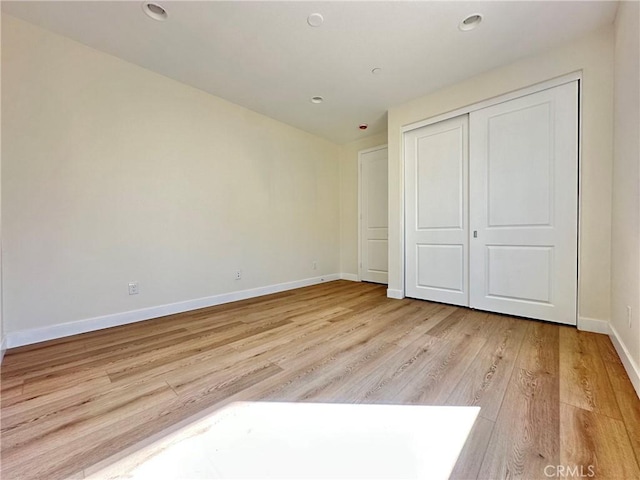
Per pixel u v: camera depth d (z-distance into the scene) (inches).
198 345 84.6
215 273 132.6
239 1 75.3
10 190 82.4
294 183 170.6
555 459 41.0
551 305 98.2
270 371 68.4
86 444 45.2
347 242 201.3
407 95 128.0
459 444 44.5
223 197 135.2
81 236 95.2
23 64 84.0
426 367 69.2
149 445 45.1
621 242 73.7
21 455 42.9
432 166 128.7
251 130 146.2
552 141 95.8
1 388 61.3
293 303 134.2
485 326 97.1
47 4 76.8
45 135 88.0
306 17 80.9
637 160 61.5
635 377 57.6
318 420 50.8
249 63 104.0
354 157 195.3
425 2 75.4
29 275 85.7
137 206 107.7
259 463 41.6
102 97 98.7
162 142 114.0
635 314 60.5
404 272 141.7
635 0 63.5
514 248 105.4
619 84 77.0
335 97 130.3
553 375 63.9
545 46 93.2
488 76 108.7
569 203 93.3
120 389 60.9
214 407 54.7
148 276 110.9
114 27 85.8
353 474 39.6
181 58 101.5
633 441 43.9
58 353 79.0
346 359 74.3
